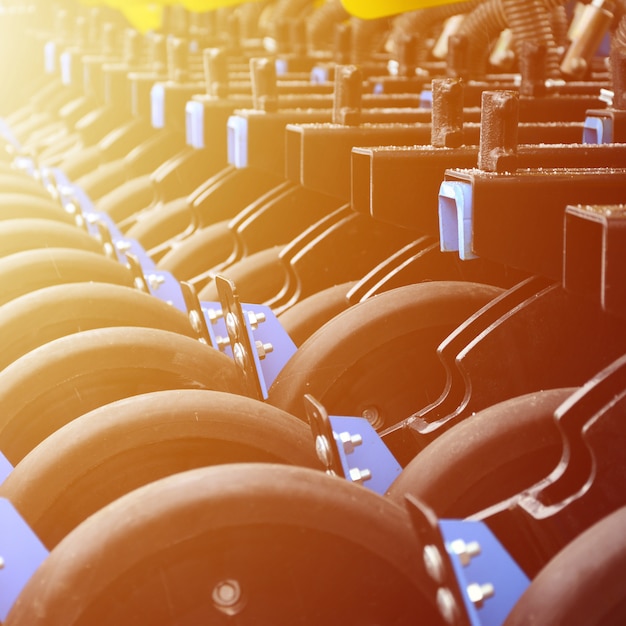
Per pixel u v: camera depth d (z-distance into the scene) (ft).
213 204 12.82
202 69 18.10
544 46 9.67
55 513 5.45
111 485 5.52
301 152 8.29
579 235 4.77
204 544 4.29
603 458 4.90
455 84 6.81
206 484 4.31
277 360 7.45
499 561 4.33
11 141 19.07
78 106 19.86
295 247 9.93
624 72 7.01
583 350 6.36
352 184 7.25
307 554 4.39
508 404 5.50
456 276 8.09
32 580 4.28
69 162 17.37
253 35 20.06
